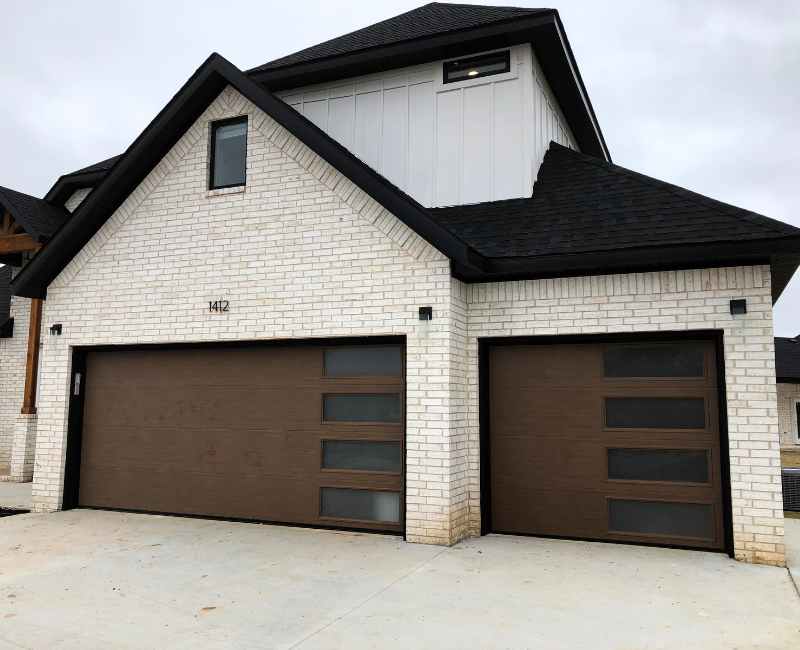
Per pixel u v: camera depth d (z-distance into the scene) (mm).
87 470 9180
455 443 7203
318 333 7789
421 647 4258
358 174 7512
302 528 7836
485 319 7641
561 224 7734
